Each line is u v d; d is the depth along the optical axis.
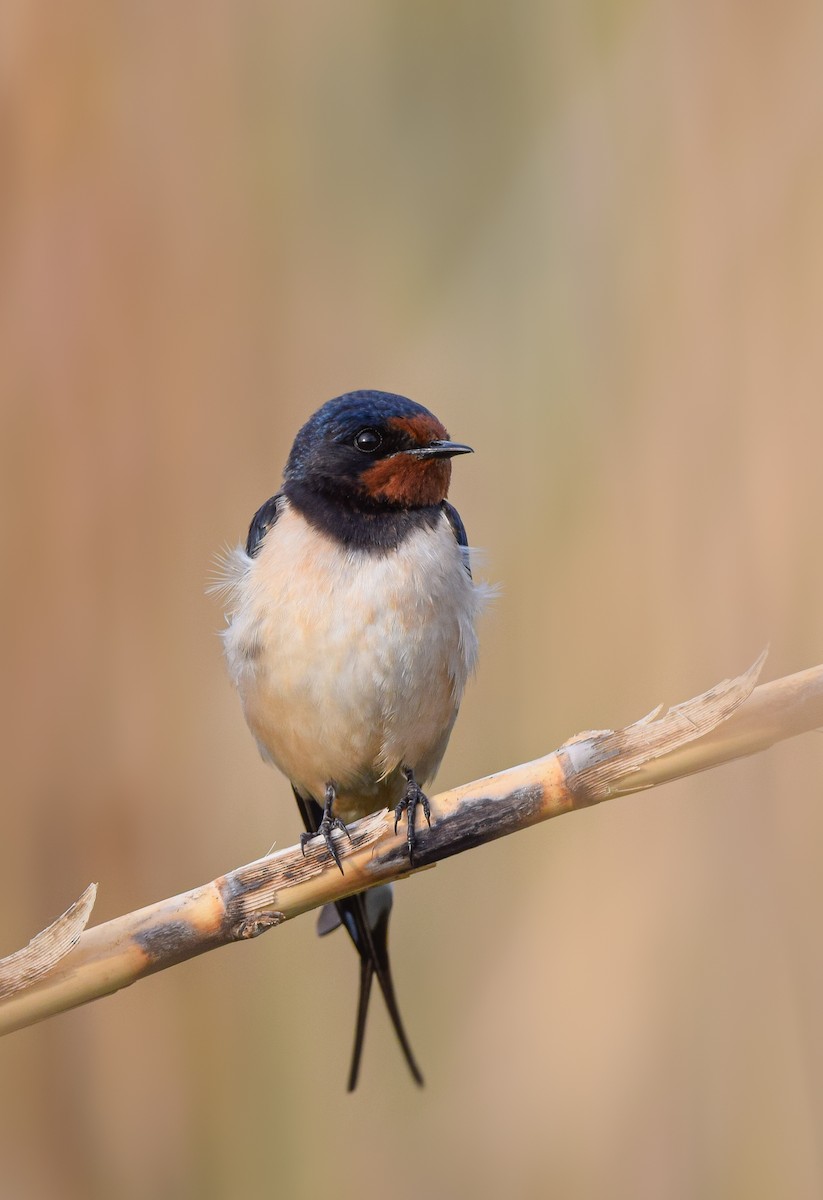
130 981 3.39
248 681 3.46
